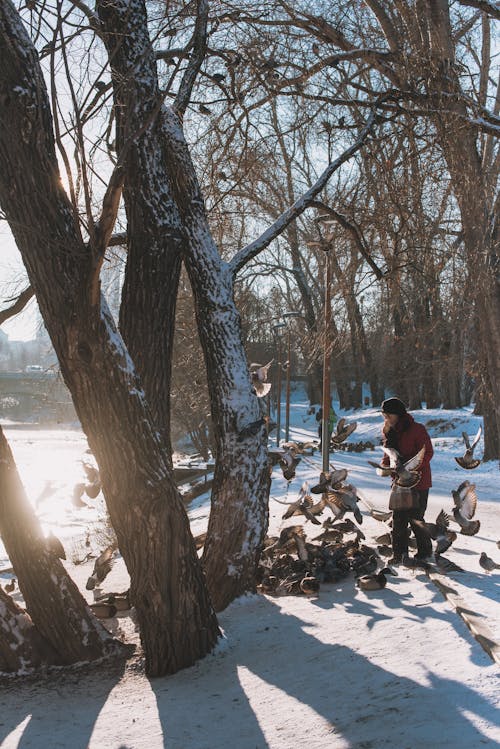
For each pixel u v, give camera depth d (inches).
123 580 381.7
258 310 1373.0
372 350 1800.0
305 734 176.2
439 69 450.0
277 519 485.1
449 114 430.6
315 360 569.3
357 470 845.8
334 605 278.8
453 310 570.6
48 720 208.5
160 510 238.2
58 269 228.7
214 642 249.0
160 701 214.2
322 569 313.6
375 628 243.6
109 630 285.0
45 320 235.8
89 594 356.8
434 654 211.9
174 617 240.1
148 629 241.3
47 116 232.2
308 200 339.9
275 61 394.9
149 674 240.7
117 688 232.5
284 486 695.1
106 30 280.5
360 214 411.8
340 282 487.8
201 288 315.0
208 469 920.3
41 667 251.6
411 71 441.1
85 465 309.0
